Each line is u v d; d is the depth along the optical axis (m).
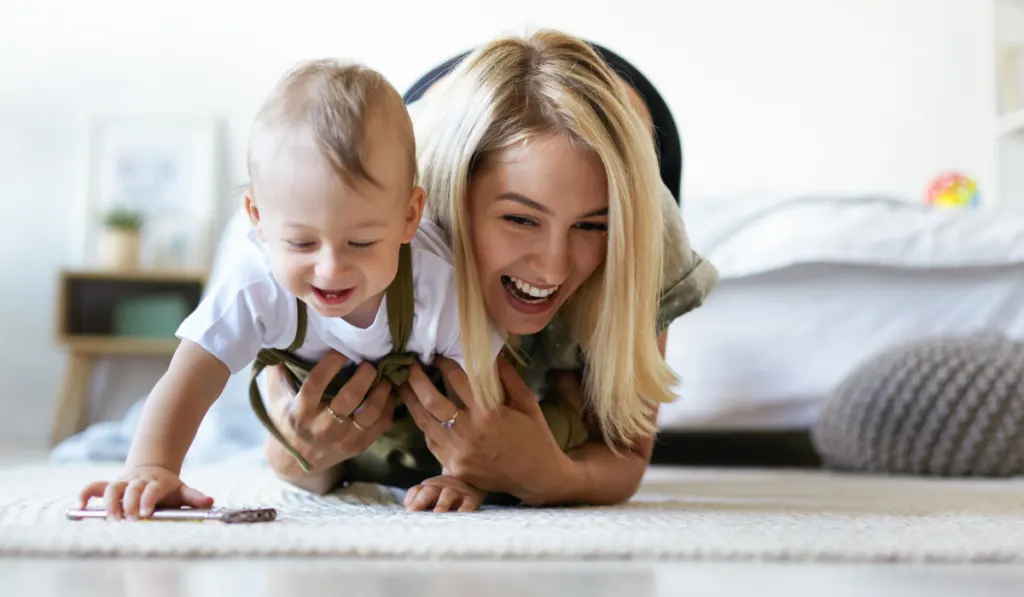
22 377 3.65
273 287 0.99
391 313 1.01
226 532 0.77
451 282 1.04
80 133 3.70
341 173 0.87
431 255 1.03
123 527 0.81
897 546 0.73
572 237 1.05
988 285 2.24
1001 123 3.54
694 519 0.92
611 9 3.68
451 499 1.04
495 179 1.02
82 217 3.66
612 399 1.15
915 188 3.64
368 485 1.24
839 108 3.65
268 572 0.66
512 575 0.65
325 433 1.07
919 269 2.24
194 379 0.98
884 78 3.65
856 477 1.91
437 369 1.11
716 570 0.68
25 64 3.71
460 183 1.03
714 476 1.93
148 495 0.88
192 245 3.61
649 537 0.76
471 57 1.11
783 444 2.26
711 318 2.28
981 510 1.10
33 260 3.67
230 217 3.67
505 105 1.03
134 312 3.45
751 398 2.25
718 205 2.45
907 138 3.64
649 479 1.81
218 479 1.58
